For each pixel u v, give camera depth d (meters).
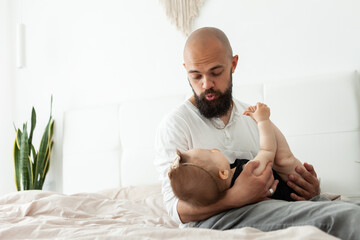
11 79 3.95
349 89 2.47
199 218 1.24
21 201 2.16
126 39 3.40
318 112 2.52
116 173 3.18
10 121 3.94
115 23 3.46
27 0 3.90
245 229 0.94
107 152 3.23
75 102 3.61
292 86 2.61
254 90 2.72
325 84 2.53
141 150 3.08
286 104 2.61
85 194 2.35
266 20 2.86
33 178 3.44
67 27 3.69
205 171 1.15
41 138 3.71
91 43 3.56
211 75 1.33
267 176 1.17
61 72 3.70
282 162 1.37
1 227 1.52
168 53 3.23
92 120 3.33
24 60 3.66
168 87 3.22
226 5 2.99
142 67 3.33
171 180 1.18
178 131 1.43
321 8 2.70
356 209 0.96
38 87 3.81
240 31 2.94
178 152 1.23
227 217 1.17
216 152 1.26
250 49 2.90
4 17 4.00
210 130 1.47
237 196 1.14
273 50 2.83
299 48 2.76
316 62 2.71
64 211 1.87
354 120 2.44
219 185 1.17
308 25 2.73
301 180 1.33
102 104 3.47
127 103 3.19
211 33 1.33
